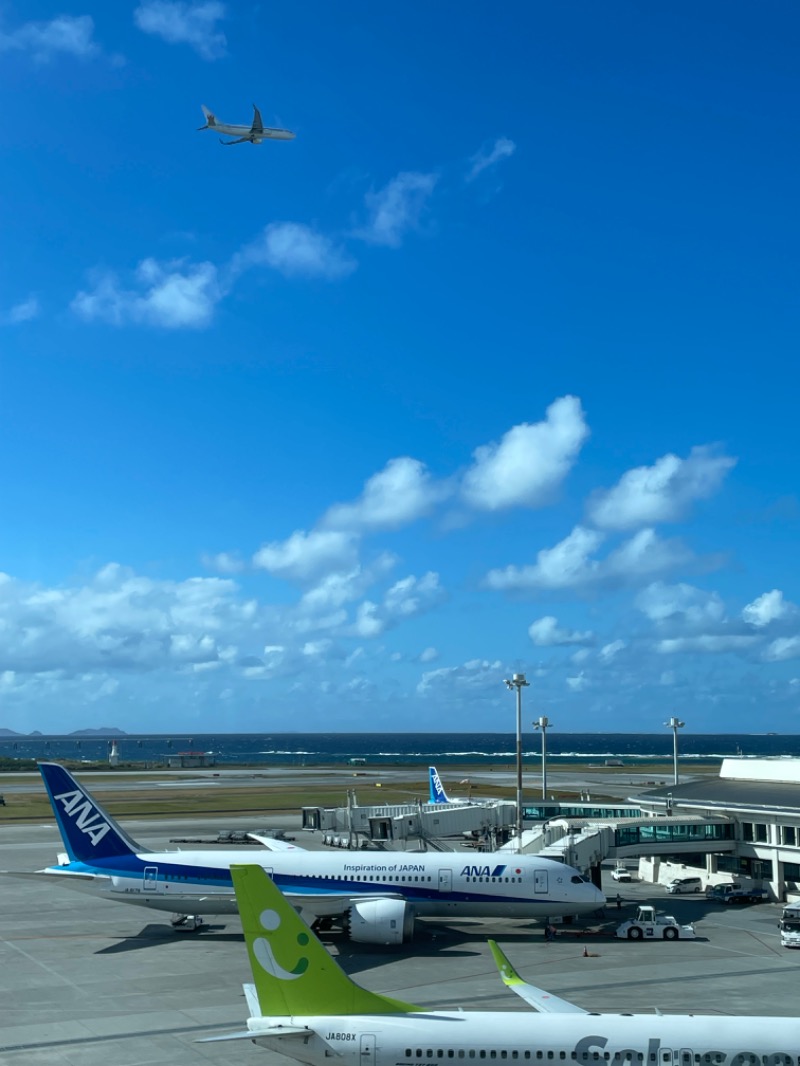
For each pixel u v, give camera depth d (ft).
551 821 291.17
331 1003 108.68
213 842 408.87
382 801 588.50
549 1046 103.45
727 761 348.59
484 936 223.71
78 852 217.15
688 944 215.92
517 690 323.16
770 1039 103.91
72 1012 160.04
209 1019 155.84
